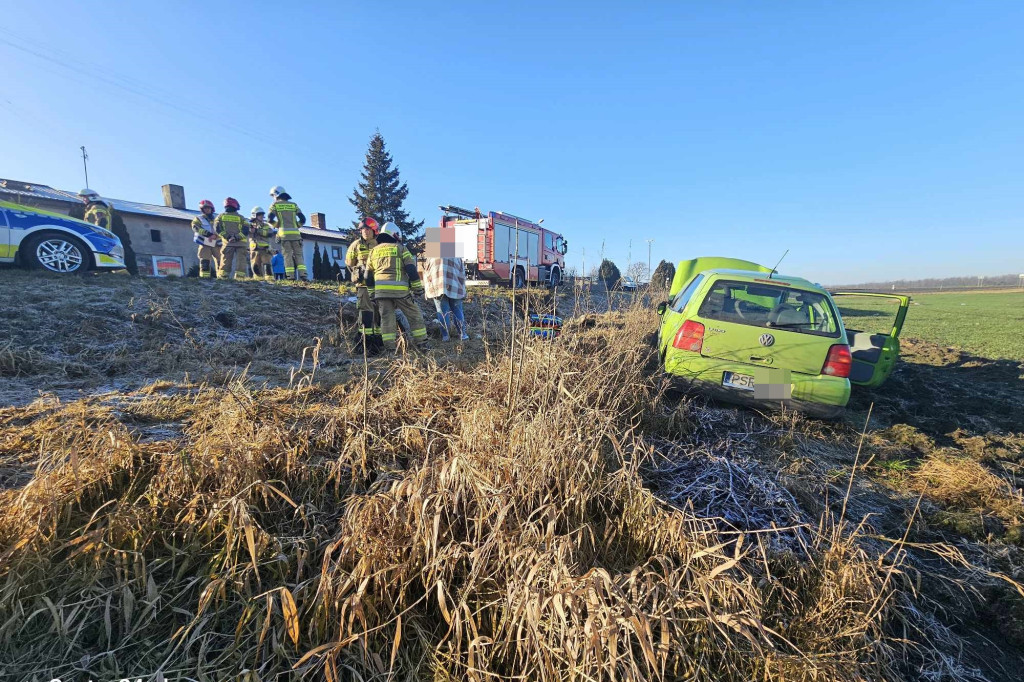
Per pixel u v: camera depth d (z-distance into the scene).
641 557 1.95
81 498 1.96
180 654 1.56
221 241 9.64
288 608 1.56
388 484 2.27
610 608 1.45
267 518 2.07
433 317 7.56
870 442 3.50
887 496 2.72
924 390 5.14
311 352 4.98
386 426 2.75
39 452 2.29
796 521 2.26
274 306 6.44
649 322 5.41
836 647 1.65
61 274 6.10
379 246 4.94
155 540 1.85
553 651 1.46
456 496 1.90
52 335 4.33
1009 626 1.84
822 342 3.61
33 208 6.17
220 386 3.62
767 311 3.86
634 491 2.15
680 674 1.54
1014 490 2.75
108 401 3.08
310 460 2.43
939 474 2.92
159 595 1.68
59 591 1.63
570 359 3.33
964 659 1.73
